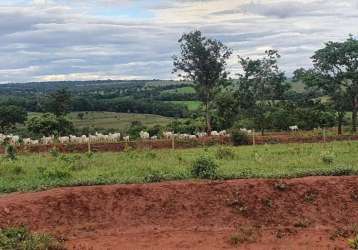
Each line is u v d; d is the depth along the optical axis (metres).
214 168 18.48
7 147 28.31
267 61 60.44
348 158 23.31
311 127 52.97
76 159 24.42
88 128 62.06
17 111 59.59
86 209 15.84
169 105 87.00
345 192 16.86
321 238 14.55
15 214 15.13
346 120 62.56
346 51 48.03
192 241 14.31
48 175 19.30
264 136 41.50
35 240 13.41
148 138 42.62
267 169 19.97
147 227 15.30
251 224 15.58
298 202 16.42
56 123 49.34
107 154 28.17
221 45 50.56
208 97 51.88
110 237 14.60
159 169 20.44
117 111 89.88
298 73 55.06
